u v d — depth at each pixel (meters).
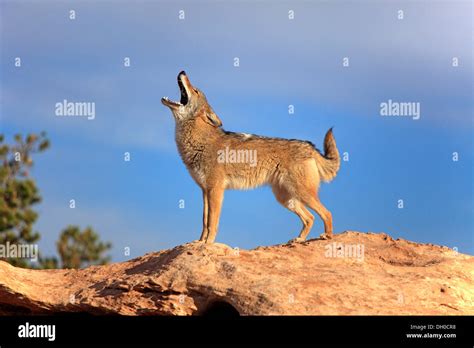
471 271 11.43
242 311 9.59
